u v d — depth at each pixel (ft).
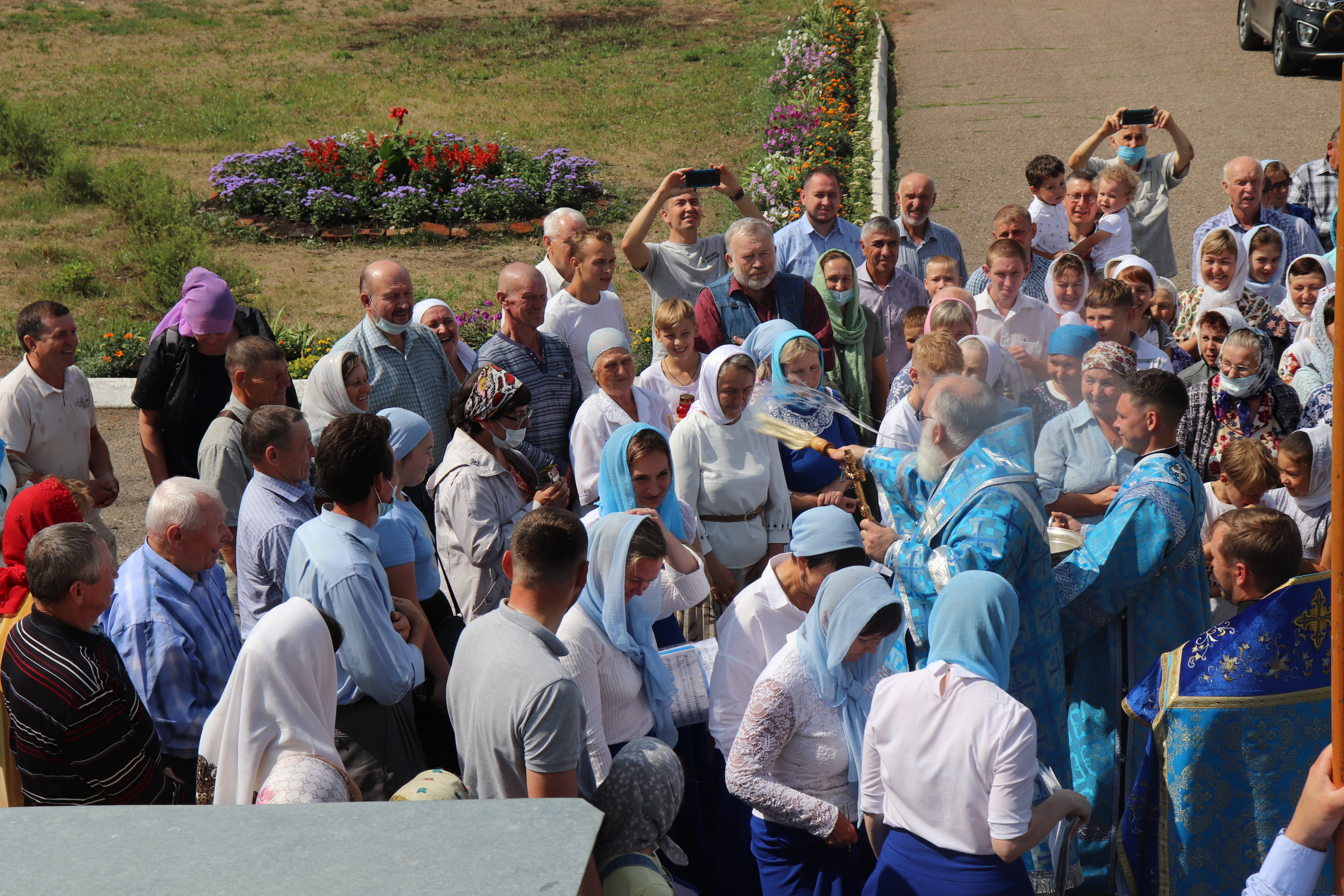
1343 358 5.84
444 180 53.11
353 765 12.47
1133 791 12.84
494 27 92.02
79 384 21.16
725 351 17.54
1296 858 7.30
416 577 15.31
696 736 13.67
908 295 24.67
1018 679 13.02
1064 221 29.40
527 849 4.52
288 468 14.73
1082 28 73.56
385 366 20.59
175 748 13.20
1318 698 11.67
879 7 83.66
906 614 13.64
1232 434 19.94
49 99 73.41
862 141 52.13
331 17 96.43
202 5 99.09
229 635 14.03
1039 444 17.08
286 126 68.69
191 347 20.13
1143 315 22.89
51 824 4.69
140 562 13.52
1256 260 25.31
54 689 11.58
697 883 13.25
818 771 11.72
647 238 49.52
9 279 46.11
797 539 12.22
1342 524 6.13
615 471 15.15
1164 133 52.65
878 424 23.59
